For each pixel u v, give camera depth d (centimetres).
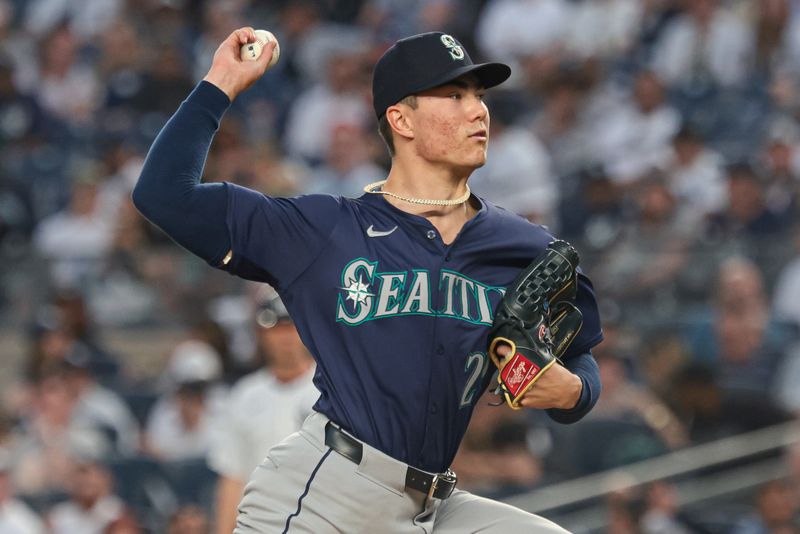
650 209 3378
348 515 1204
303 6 4900
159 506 2995
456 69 1227
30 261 3756
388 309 1207
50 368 3312
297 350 2036
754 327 3103
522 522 1252
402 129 1250
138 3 4928
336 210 1233
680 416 2936
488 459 2744
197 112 1202
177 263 3631
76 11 5169
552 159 3900
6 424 3114
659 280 3234
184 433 3138
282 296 1243
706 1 4094
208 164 3809
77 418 3212
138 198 1181
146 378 3462
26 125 4428
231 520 2056
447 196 1255
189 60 4891
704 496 2747
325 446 1213
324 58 4753
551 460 2870
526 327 1199
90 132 4409
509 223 1266
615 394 2911
